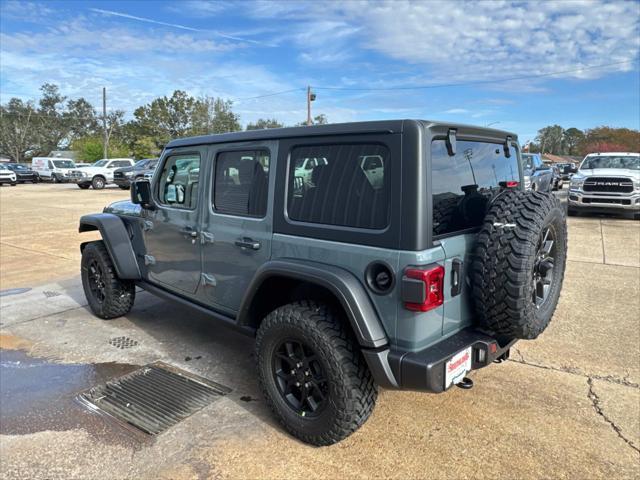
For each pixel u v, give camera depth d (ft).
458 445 8.79
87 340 14.21
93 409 10.24
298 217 8.93
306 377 8.66
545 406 10.16
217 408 10.25
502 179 10.27
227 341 14.12
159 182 13.03
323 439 8.52
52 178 107.76
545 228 8.28
